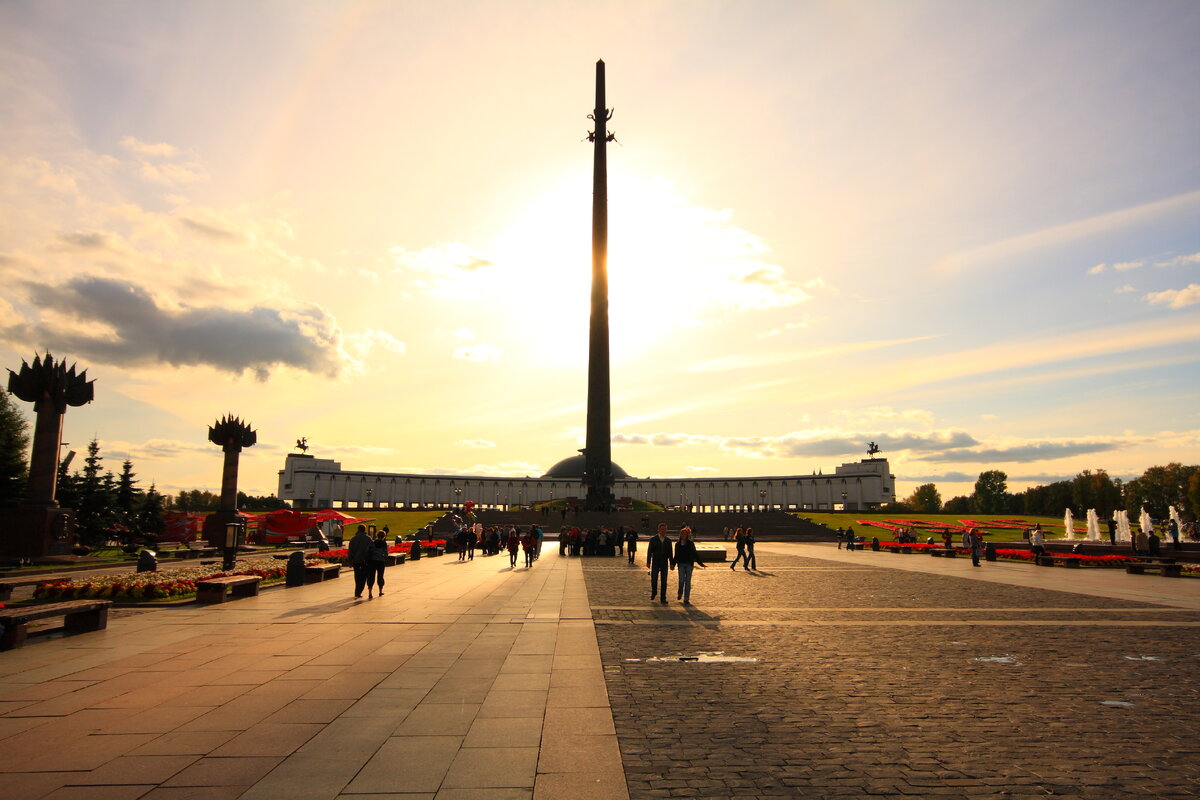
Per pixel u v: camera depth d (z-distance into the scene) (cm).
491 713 895
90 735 797
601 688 1027
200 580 2008
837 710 924
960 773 703
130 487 6378
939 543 6500
